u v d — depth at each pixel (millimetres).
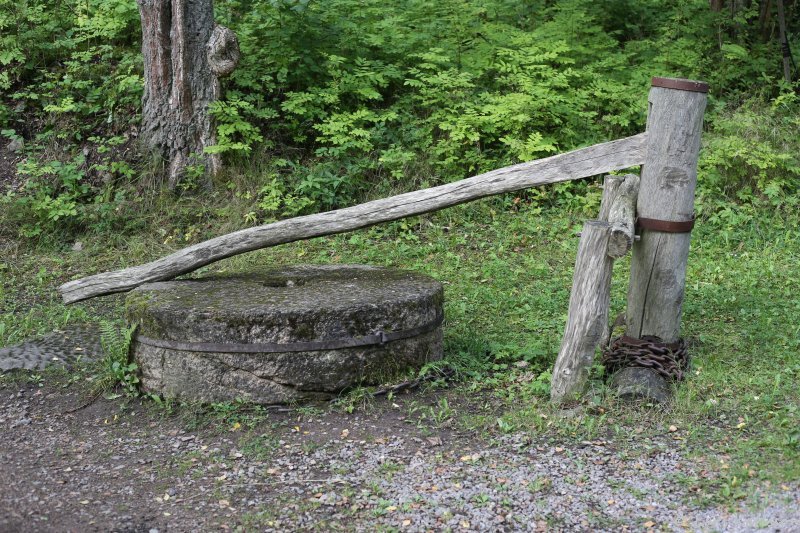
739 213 8820
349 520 3859
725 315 6582
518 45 10484
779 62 11078
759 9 11898
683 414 4809
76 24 10695
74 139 9641
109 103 9750
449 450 4559
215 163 9266
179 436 4832
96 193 9211
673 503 3914
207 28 9211
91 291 6020
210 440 4773
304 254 8367
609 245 4824
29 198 8812
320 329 5074
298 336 5051
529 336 6234
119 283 5988
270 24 9906
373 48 10484
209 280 5969
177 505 4043
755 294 7016
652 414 4836
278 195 8938
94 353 6121
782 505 3826
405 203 5660
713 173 9086
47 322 6852
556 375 5027
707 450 4430
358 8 10570
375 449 4594
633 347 5285
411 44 10422
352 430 4840
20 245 8578
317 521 3850
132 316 5363
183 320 5078
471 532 3721
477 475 4254
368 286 5645
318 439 4742
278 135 9789
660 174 5121
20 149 9508
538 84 9711
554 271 7883
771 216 8898
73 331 6531
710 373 5281
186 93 9188
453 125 9609
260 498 4098
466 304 6988
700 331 6223
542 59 9875
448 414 5000
